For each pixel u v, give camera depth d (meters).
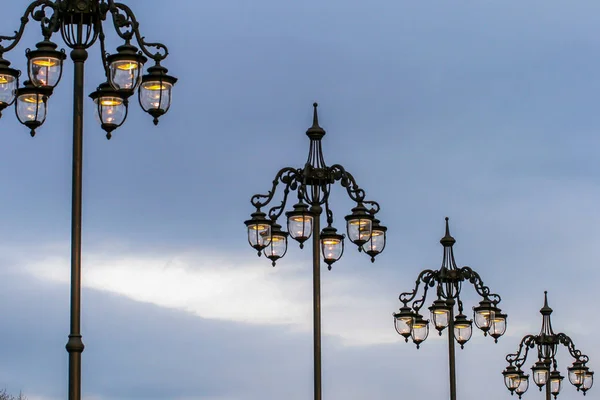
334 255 27.78
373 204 27.69
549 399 46.28
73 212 20.03
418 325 35.56
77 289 19.77
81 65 20.75
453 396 36.34
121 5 21.05
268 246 28.05
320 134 27.78
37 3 20.91
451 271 36.69
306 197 27.47
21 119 21.06
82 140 20.36
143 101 21.09
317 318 27.08
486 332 37.16
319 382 26.81
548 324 44.09
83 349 19.64
